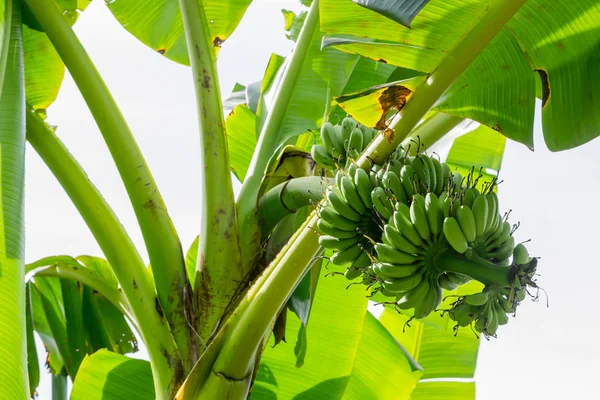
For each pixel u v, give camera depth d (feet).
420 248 20.38
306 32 23.44
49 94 24.06
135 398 23.20
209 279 21.99
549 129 21.40
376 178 20.68
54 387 24.52
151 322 21.84
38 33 23.75
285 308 22.15
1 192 21.03
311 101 23.17
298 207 21.99
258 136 23.94
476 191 20.54
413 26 20.89
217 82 22.58
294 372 23.67
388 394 24.13
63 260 23.88
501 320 20.44
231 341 21.17
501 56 21.26
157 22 24.49
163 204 22.15
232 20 24.11
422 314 20.57
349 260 20.84
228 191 22.20
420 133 21.94
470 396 25.07
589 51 21.16
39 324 24.61
